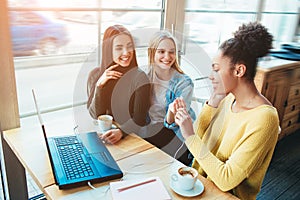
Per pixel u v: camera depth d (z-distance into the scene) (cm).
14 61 128
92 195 90
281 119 267
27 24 127
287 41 320
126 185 93
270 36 111
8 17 119
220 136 107
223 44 102
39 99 138
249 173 96
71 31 136
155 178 98
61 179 93
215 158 101
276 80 237
